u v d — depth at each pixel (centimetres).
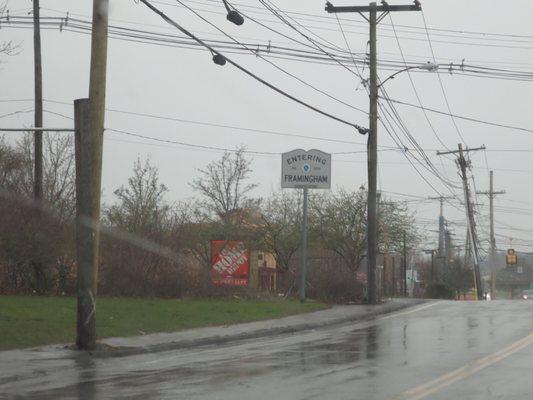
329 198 3694
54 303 1997
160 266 2480
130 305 2083
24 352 1336
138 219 2500
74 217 2452
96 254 1395
